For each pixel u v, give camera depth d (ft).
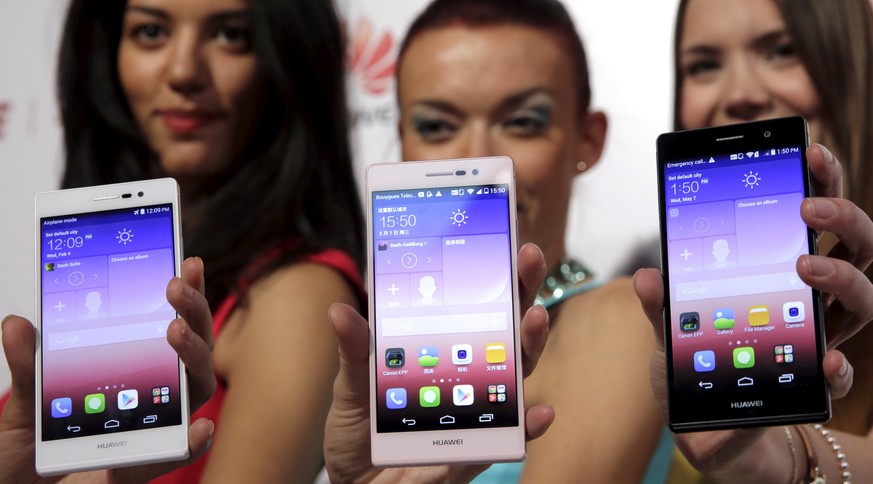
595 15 5.19
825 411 3.19
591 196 5.10
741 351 3.28
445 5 5.32
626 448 4.56
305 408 4.60
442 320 3.41
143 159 5.57
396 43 5.41
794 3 4.98
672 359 3.32
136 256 3.64
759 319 3.29
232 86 5.43
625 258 5.03
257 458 4.52
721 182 3.43
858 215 3.16
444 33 5.26
